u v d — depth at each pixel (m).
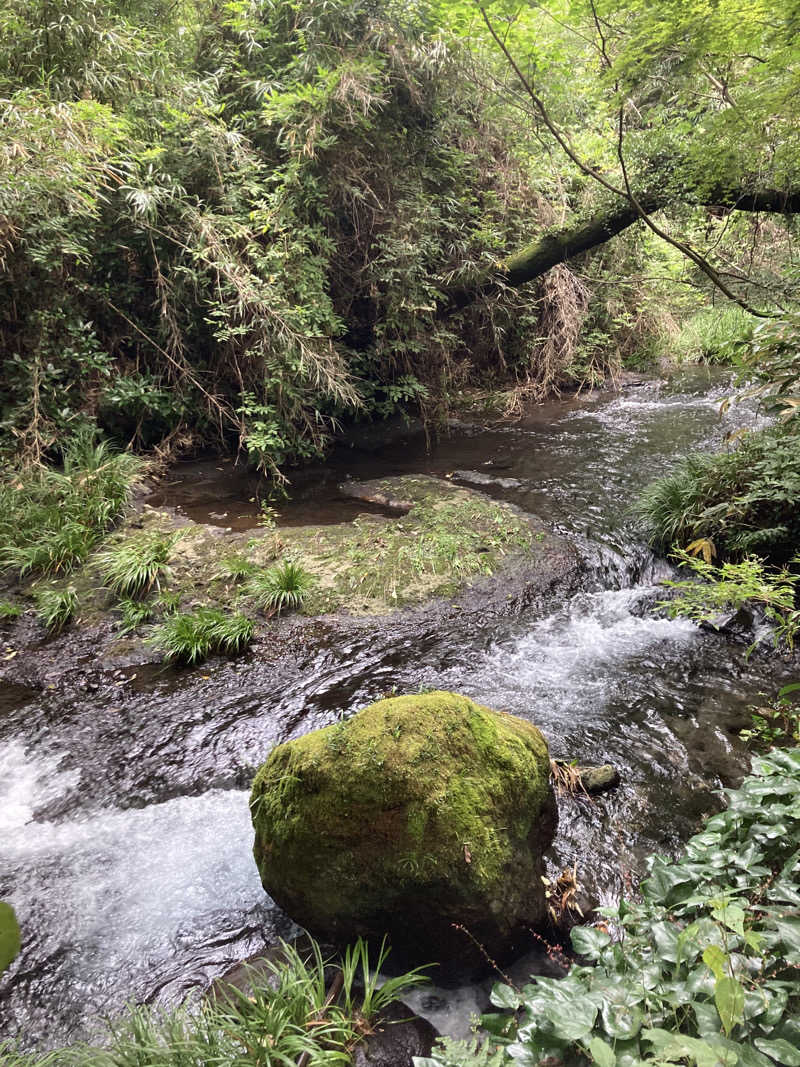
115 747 3.78
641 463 7.14
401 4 7.33
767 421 8.06
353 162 7.64
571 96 7.82
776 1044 1.44
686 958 1.82
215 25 7.90
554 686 4.14
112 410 7.06
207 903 2.85
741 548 4.87
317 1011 2.19
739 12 4.29
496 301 9.33
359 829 2.32
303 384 7.41
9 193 5.29
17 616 4.82
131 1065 2.02
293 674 4.33
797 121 4.88
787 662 4.20
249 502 6.50
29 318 6.39
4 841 3.21
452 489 6.58
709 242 7.39
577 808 3.17
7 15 6.05
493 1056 1.79
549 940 2.52
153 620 4.78
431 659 4.42
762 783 2.34
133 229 6.92
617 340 11.23
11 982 2.54
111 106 6.55
